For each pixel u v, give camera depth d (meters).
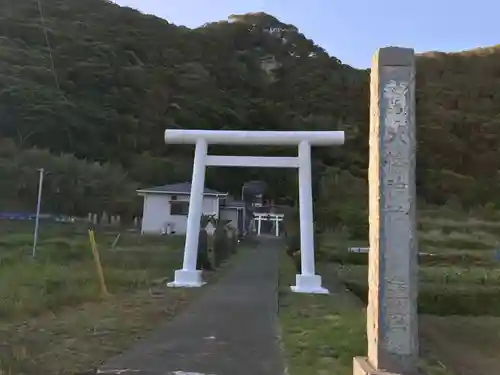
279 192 62.31
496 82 93.00
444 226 43.66
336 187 53.62
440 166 71.06
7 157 44.47
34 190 39.88
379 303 4.20
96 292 10.61
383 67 4.37
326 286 14.77
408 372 4.09
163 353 6.16
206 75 82.12
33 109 55.38
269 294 12.01
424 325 13.34
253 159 14.12
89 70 68.69
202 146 14.16
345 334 7.52
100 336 6.86
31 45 68.31
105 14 83.31
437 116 83.75
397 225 4.23
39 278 11.77
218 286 13.23
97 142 57.66
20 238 22.78
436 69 98.19
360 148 72.00
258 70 90.81
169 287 12.62
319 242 26.89
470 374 7.70
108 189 44.94
